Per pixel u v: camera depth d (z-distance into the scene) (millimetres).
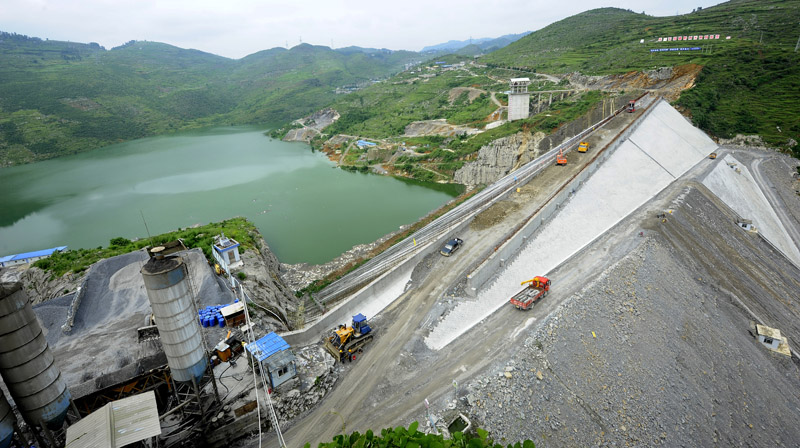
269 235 79750
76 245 82062
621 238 53375
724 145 106312
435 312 40594
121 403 20125
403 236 73062
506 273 47688
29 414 19062
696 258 53219
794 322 48125
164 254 22594
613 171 73438
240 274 45844
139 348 30984
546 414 29703
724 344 41781
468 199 87562
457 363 33438
